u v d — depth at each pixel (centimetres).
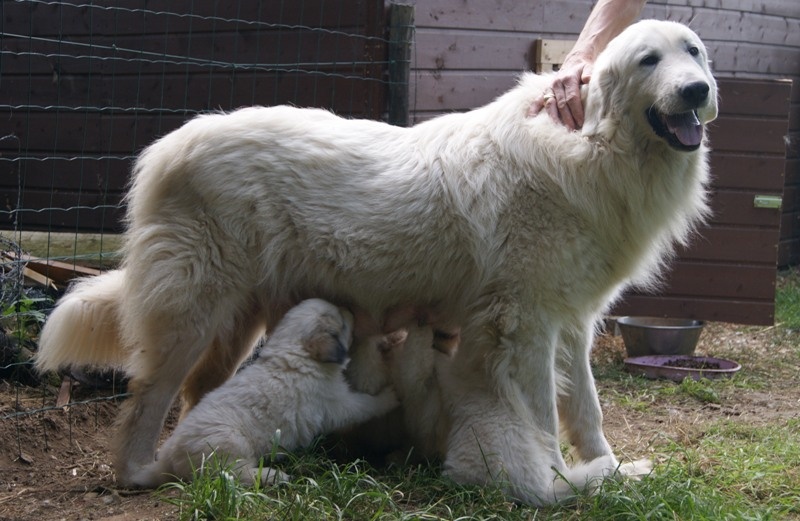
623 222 425
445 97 723
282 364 402
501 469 392
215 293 418
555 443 412
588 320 437
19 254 587
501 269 411
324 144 424
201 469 371
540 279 409
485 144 425
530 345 410
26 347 569
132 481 410
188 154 419
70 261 660
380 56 640
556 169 410
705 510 368
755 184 752
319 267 423
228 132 421
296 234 421
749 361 741
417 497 390
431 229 415
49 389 543
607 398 610
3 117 852
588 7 831
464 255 418
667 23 421
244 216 417
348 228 416
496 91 765
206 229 416
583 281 418
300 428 403
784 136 744
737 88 746
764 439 500
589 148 412
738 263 762
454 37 723
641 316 777
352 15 652
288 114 434
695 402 610
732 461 446
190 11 749
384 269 421
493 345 413
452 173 417
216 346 452
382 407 427
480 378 419
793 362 743
